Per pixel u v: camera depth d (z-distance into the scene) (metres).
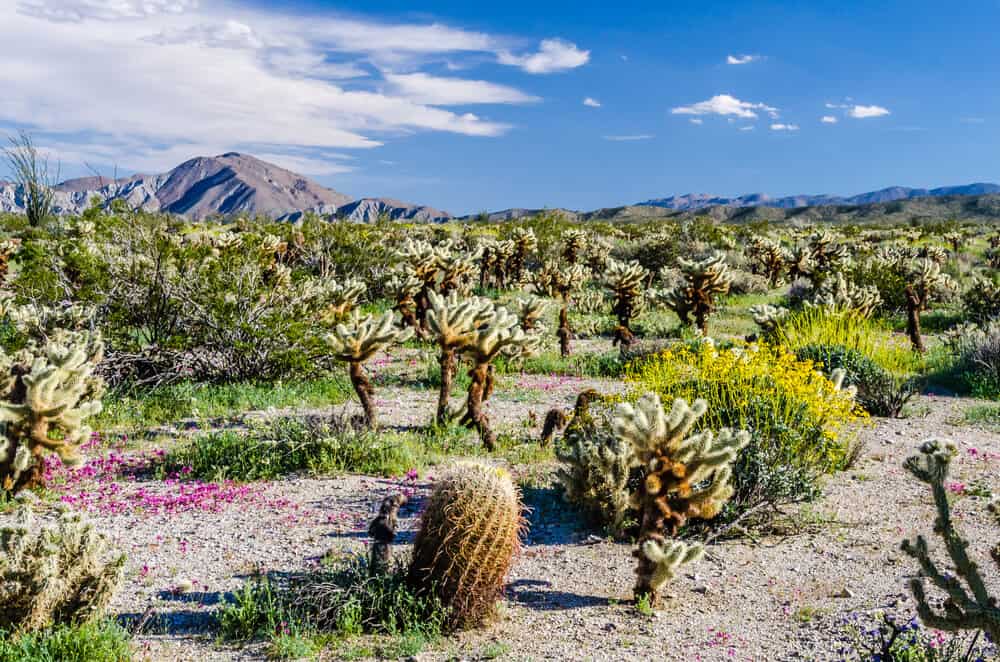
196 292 13.87
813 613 5.18
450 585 5.02
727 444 5.36
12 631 4.67
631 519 7.01
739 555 6.42
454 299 10.93
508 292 28.31
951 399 13.20
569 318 22.83
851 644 4.64
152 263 13.87
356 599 5.10
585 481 7.00
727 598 5.55
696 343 15.64
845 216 167.12
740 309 24.75
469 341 9.97
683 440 5.45
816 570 6.03
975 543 6.50
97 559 5.01
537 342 15.95
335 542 6.53
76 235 15.21
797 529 6.98
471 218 52.47
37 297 14.00
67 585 4.84
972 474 8.55
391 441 9.52
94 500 7.59
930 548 6.40
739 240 53.28
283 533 6.77
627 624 5.11
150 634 4.88
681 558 5.23
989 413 11.70
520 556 6.43
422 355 16.69
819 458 8.12
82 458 8.27
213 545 6.48
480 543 5.00
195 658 4.55
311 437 9.25
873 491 8.02
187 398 12.02
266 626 4.93
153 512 7.30
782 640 4.79
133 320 13.86
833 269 27.75
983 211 160.00
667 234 43.03
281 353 13.58
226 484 8.25
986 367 14.16
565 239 33.12
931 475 3.61
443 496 5.11
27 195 30.05
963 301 23.44
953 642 4.32
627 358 15.98
